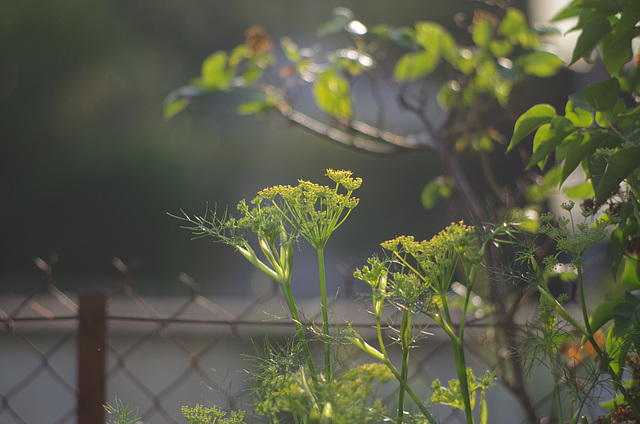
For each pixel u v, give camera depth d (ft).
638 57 4.55
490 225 4.12
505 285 4.13
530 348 4.16
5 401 5.62
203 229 4.02
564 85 13.46
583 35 4.35
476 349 5.68
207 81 7.44
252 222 3.97
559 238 4.06
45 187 34.96
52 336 13.64
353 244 34.88
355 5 32.73
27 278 30.32
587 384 4.10
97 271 34.55
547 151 4.36
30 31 34.94
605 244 5.57
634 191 4.09
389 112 19.85
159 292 25.88
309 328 4.01
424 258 3.99
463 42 7.25
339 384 3.93
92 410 5.45
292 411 3.99
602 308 4.17
